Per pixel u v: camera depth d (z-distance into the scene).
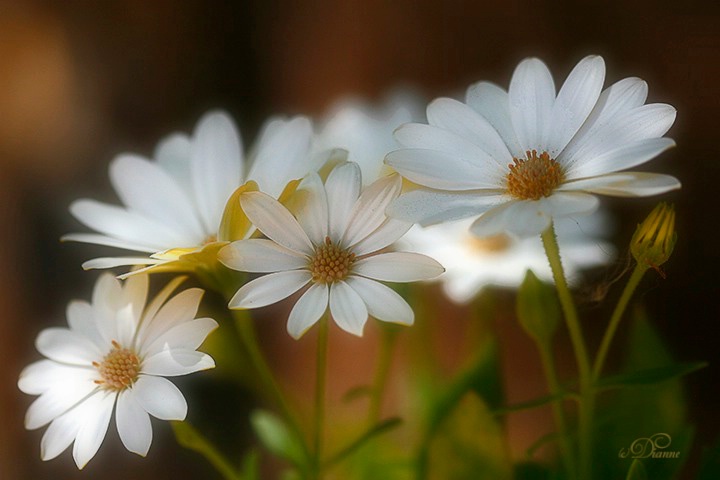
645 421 0.60
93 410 0.55
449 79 0.96
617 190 0.53
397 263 0.55
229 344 0.65
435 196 0.55
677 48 0.84
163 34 0.94
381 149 0.65
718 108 0.82
